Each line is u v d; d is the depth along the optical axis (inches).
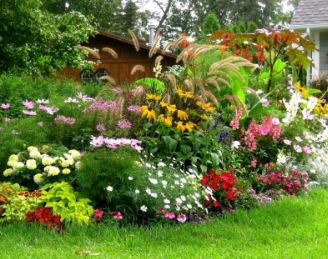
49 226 189.8
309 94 419.5
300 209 234.5
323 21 669.9
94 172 207.9
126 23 1838.1
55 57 618.8
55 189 204.7
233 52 407.2
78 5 1362.0
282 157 288.0
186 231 197.2
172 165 242.1
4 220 194.1
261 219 219.0
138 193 205.9
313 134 352.2
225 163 276.8
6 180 233.6
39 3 577.3
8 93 384.5
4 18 557.0
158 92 278.5
